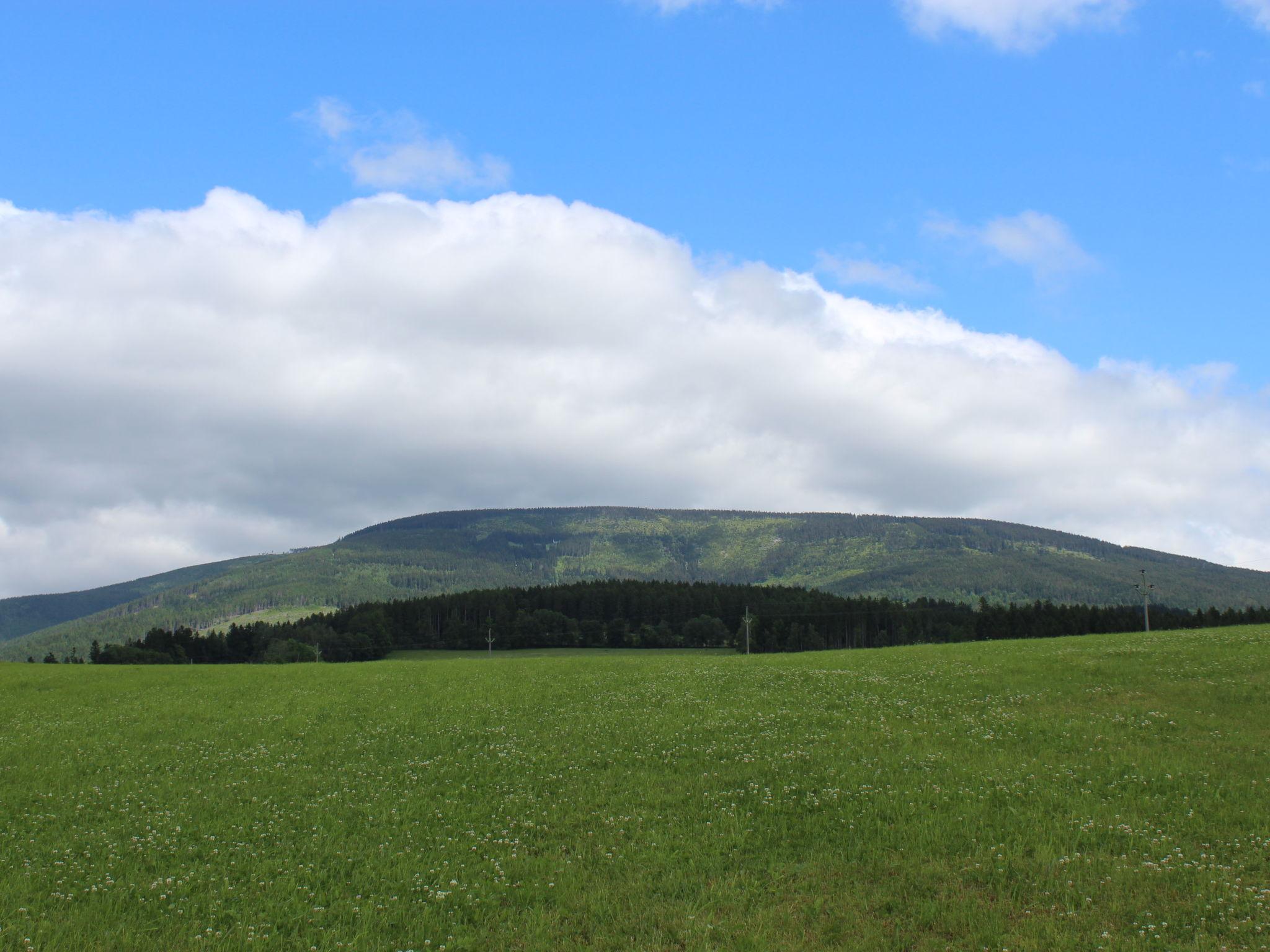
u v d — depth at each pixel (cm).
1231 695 3481
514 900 1830
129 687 5538
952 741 3095
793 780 2664
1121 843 1969
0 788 2894
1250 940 1460
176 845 2238
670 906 1761
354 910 1762
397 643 18925
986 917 1616
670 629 19162
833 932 1612
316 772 3072
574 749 3278
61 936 1619
